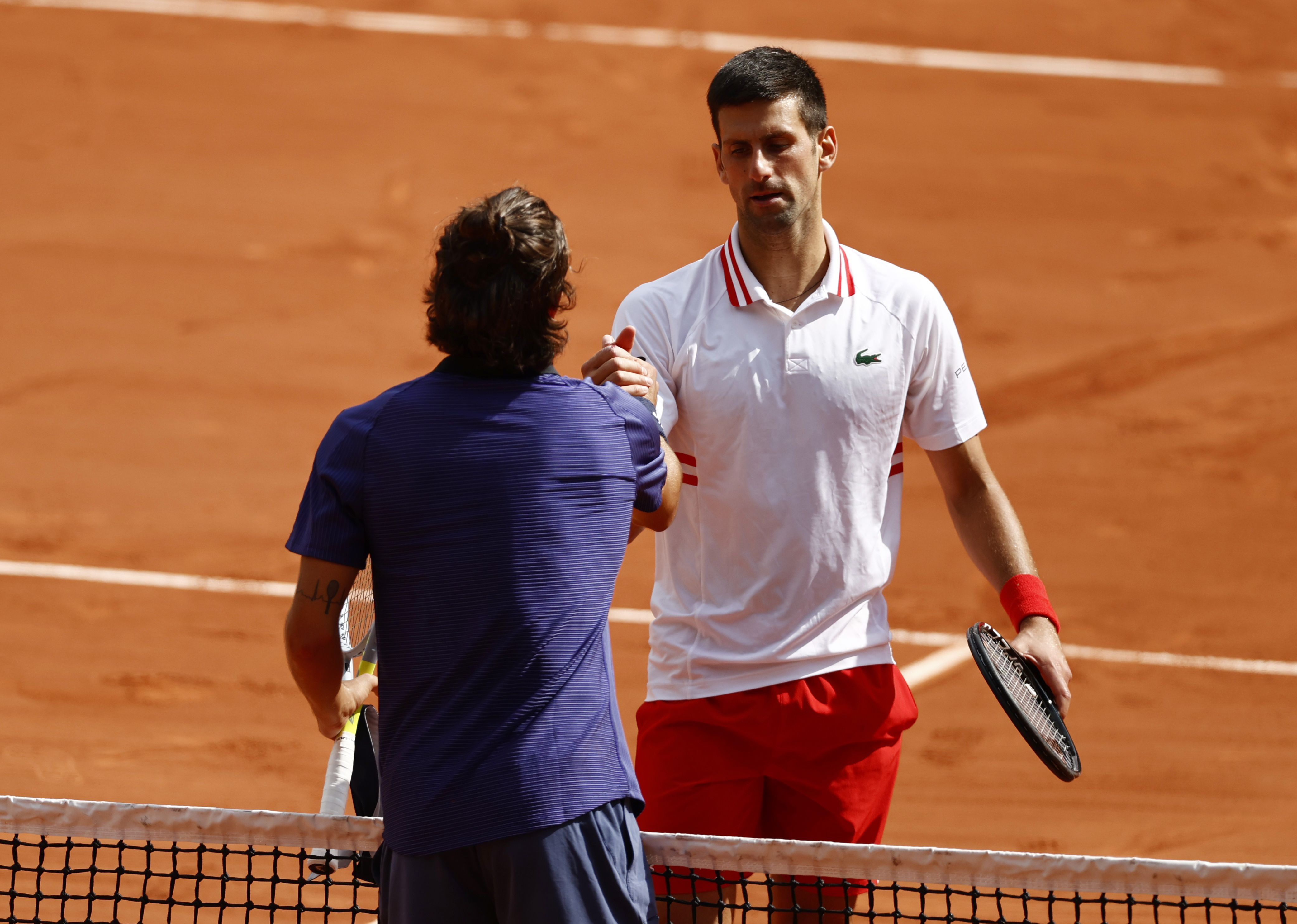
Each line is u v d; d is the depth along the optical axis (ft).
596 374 38.29
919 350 43.70
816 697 42.73
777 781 43.62
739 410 42.34
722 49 175.01
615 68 171.63
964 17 181.27
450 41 174.19
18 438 113.60
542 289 32.24
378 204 150.00
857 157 159.33
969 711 85.05
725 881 37.73
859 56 175.22
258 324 131.64
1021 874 35.40
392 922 31.86
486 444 31.83
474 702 31.07
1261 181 157.58
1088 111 167.94
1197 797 77.10
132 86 164.25
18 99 161.17
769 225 42.01
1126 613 97.14
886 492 43.86
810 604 42.86
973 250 146.00
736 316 42.91
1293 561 103.55
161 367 124.36
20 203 146.30
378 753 32.91
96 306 132.05
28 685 84.12
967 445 45.19
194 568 99.19
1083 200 153.99
